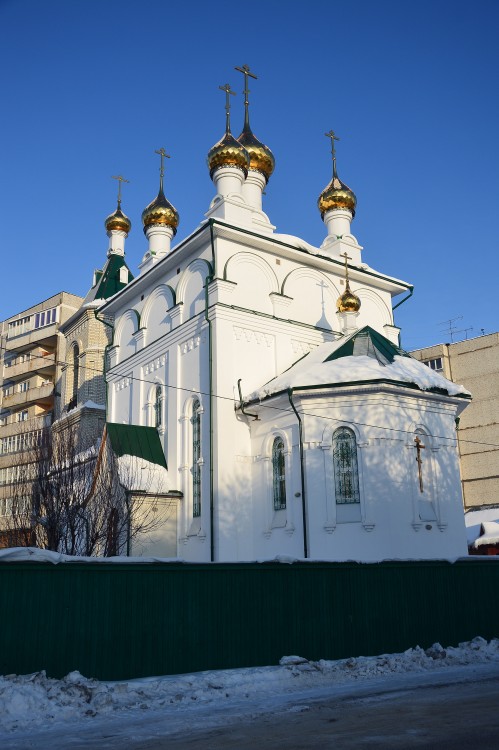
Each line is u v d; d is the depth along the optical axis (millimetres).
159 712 9992
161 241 35562
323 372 21719
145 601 12211
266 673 12133
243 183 30328
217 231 25312
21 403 52031
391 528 19953
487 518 35750
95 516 22250
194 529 24000
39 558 11227
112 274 42812
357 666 13156
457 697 10102
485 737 7426
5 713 9562
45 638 11094
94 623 11609
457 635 16109
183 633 12469
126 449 25578
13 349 55625
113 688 10742
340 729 8242
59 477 23156
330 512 20547
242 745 7641
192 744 7828
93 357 40031
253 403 23266
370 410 20984
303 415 21562
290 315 26641
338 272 28844
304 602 14008
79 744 8070
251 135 31859
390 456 20672
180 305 26906
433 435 21922
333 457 21047
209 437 23734
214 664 12648
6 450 49688
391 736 7676
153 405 27891
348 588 14695
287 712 9617
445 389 22344
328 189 33344
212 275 25125
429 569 16141
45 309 54219
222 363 24078
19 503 24625
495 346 53125
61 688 10414
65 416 39250
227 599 13109
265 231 28250
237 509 22844
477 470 51875
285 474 22016
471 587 16828
